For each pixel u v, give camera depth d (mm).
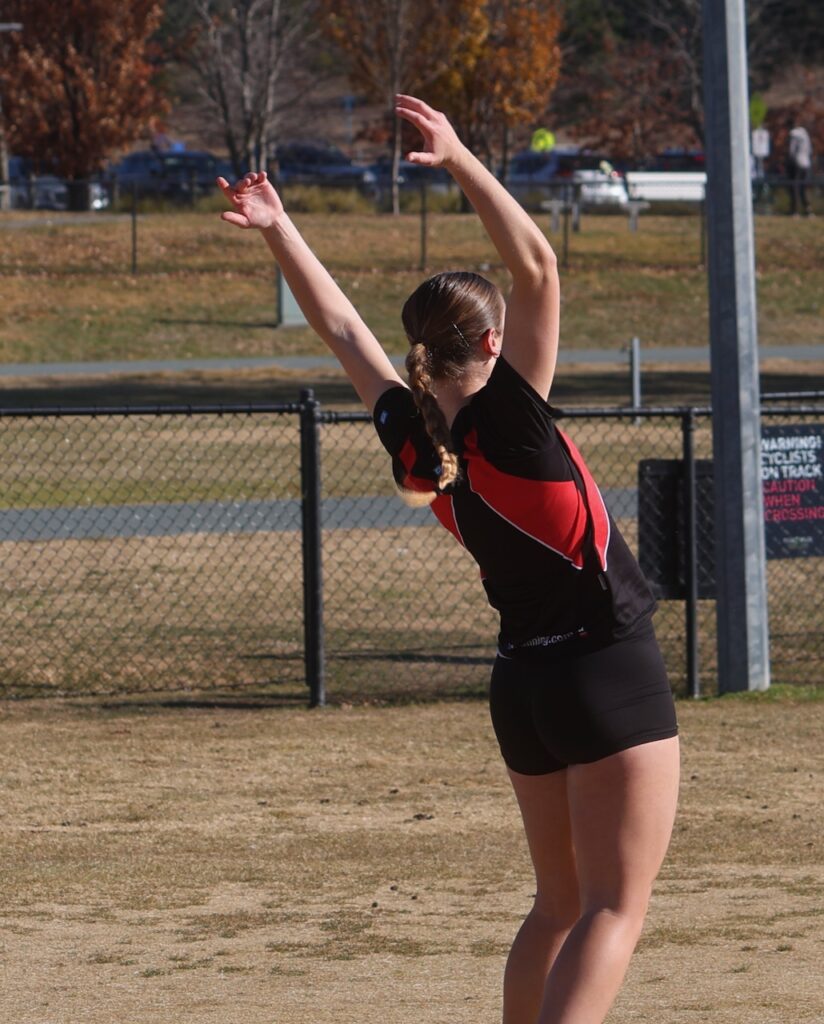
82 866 24469
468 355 11828
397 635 43156
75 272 132875
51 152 169000
